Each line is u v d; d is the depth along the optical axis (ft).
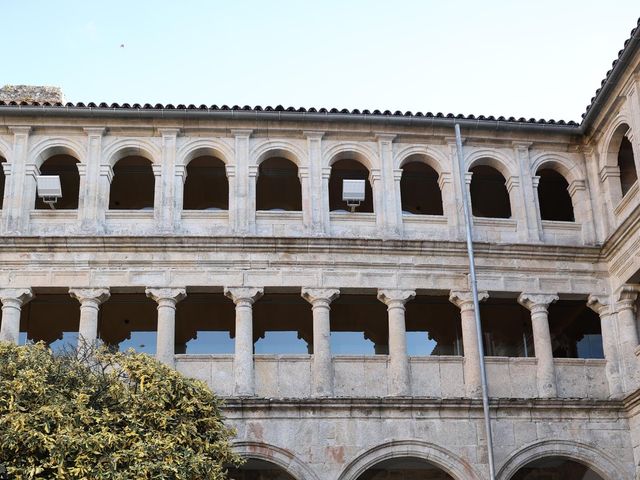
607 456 105.50
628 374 108.88
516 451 103.81
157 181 111.96
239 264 108.27
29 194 110.63
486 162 117.80
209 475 79.36
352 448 101.71
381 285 109.09
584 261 114.11
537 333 110.32
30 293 105.91
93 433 76.38
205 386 85.46
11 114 111.75
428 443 102.78
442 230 113.50
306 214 111.65
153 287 106.83
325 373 105.09
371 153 115.44
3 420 73.41
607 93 111.04
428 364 107.96
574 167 118.83
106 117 112.37
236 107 112.47
